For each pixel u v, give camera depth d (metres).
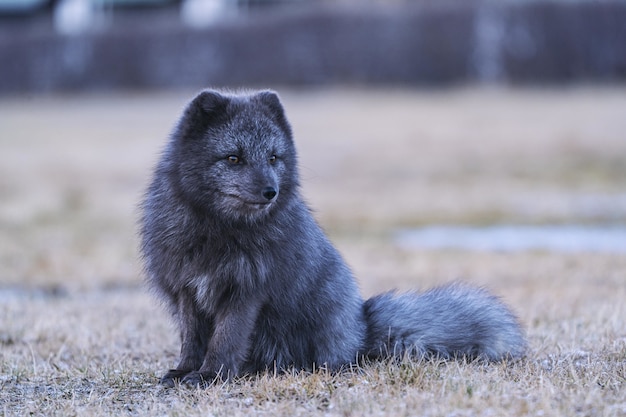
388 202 44.59
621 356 14.13
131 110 80.19
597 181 49.88
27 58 90.25
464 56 88.06
